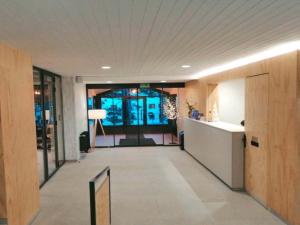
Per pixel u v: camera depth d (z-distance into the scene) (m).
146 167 6.32
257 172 4.13
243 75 4.62
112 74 6.89
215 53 3.69
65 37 2.66
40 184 4.97
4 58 2.73
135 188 4.82
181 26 2.30
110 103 10.41
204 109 6.93
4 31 2.40
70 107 7.04
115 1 1.68
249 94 4.36
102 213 2.84
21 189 3.11
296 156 3.17
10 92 2.85
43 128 5.19
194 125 7.04
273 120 3.63
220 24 2.24
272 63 3.64
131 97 10.37
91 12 1.90
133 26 2.29
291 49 3.27
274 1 1.69
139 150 8.46
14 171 2.90
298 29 2.42
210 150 5.72
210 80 6.46
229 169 4.69
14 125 2.93
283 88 3.38
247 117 4.43
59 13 1.91
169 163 6.70
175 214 3.73
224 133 4.87
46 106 5.57
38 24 2.19
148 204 4.09
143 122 10.55
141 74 7.01
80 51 3.45
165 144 9.31
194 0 1.67
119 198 4.34
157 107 10.34
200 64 4.87
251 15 2.00
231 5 1.77
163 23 2.21
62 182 5.25
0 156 2.64
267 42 2.96
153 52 3.62
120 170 6.09
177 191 4.64
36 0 1.64
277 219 3.54
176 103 9.90
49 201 4.25
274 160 3.63
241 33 2.57
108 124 10.62
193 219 3.57
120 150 8.49
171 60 4.42
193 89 8.02
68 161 7.03
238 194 4.46
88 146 8.36
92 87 8.97
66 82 7.02
